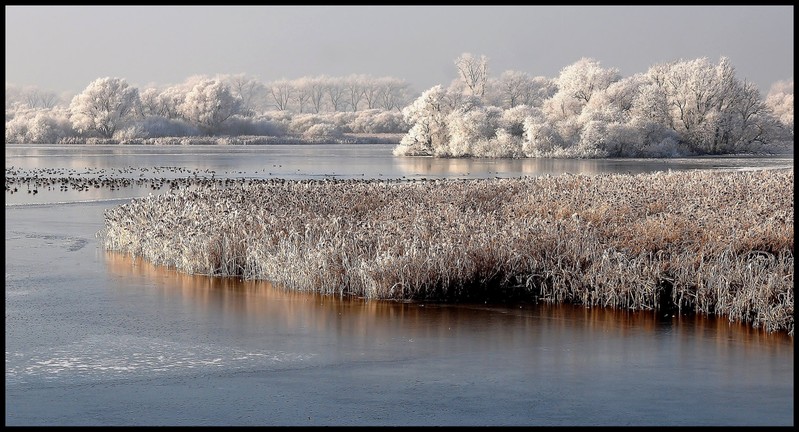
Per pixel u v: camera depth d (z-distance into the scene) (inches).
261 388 448.1
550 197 1060.5
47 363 494.0
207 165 2517.2
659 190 1120.2
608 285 649.6
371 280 674.8
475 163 2758.4
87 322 596.1
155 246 839.7
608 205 944.3
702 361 499.8
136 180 1863.9
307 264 711.1
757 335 562.6
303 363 496.4
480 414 409.1
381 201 1064.2
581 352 520.4
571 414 409.4
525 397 433.4
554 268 675.4
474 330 576.4
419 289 674.8
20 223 1132.5
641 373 474.6
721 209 894.4
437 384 455.8
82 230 1066.7
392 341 546.3
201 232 805.2
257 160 2859.3
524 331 573.6
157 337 556.4
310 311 631.2
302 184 1288.1
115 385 454.0
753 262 649.6
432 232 771.4
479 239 709.3
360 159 3026.6
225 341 546.0
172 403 425.7
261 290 707.4
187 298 674.8
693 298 648.4
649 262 685.9
